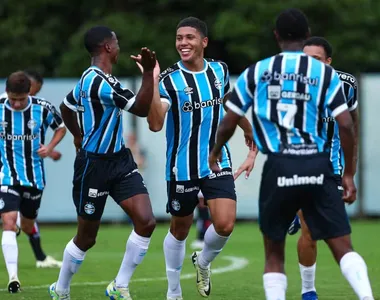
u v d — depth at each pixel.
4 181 34.22
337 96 22.34
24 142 34.84
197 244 51.66
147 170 68.94
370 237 56.62
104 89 26.45
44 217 68.56
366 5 83.25
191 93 28.70
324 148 22.42
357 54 82.38
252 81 22.53
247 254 46.94
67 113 28.72
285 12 22.95
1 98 35.00
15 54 86.62
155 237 58.19
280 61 22.48
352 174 22.64
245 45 82.56
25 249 50.47
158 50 83.31
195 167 28.77
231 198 28.67
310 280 28.56
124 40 82.81
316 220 22.52
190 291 32.84
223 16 82.62
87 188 27.33
